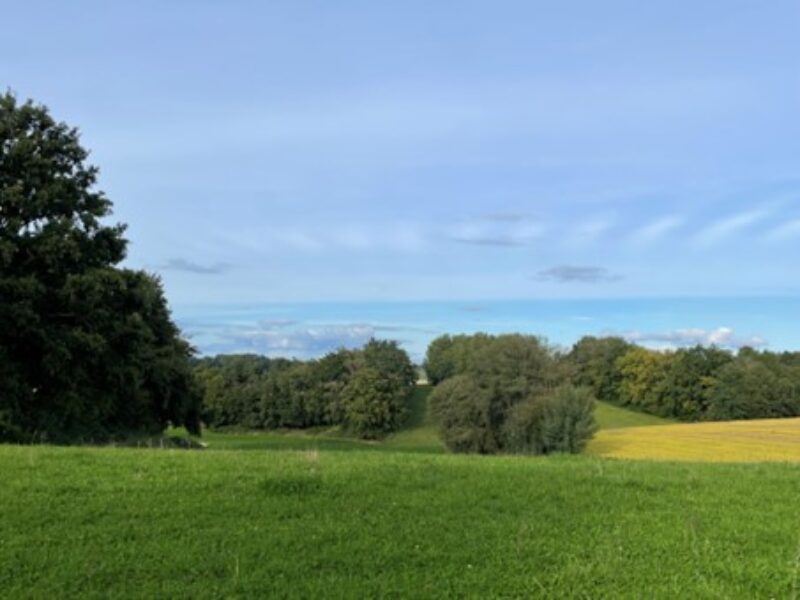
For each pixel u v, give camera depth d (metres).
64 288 30.50
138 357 35.56
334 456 13.84
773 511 9.67
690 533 8.41
